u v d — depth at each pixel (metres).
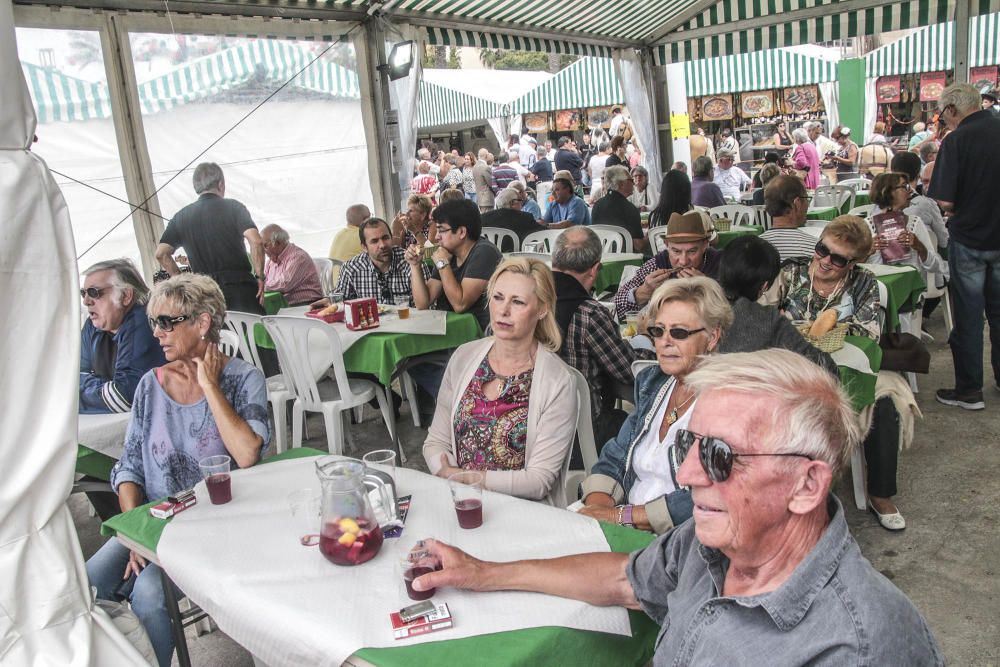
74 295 1.43
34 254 1.36
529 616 1.42
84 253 5.25
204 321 2.35
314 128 6.42
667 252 4.00
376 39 6.62
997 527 3.09
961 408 4.35
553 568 1.51
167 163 5.57
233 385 2.40
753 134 16.17
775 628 1.07
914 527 3.16
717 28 8.95
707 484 1.14
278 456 2.38
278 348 4.05
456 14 7.14
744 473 1.10
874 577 1.05
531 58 36.50
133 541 1.87
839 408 1.11
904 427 3.17
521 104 14.14
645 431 2.23
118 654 1.49
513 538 1.73
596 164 13.42
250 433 2.30
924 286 4.55
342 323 4.36
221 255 5.27
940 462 3.72
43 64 4.91
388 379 4.03
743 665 1.07
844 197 8.70
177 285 2.33
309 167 6.43
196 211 5.19
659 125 10.14
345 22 6.47
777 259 2.57
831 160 12.28
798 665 1.03
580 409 2.61
